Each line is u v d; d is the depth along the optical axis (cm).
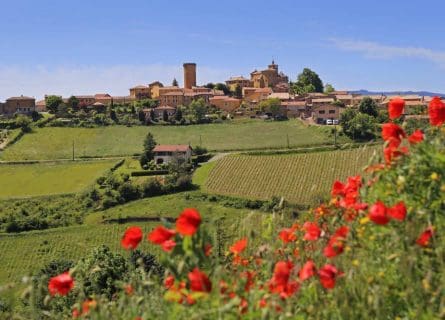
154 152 10888
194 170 9888
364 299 443
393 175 532
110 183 9000
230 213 7694
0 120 15012
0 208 8575
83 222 7775
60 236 7175
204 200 8200
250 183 9131
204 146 12350
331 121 13788
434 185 496
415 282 445
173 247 494
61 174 10388
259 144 12231
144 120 14662
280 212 617
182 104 17888
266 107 15512
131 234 535
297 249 579
